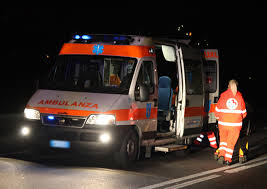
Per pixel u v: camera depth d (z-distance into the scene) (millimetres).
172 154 11375
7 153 10359
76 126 8844
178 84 10969
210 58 12656
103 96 9141
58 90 9438
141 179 8258
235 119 10008
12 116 19141
